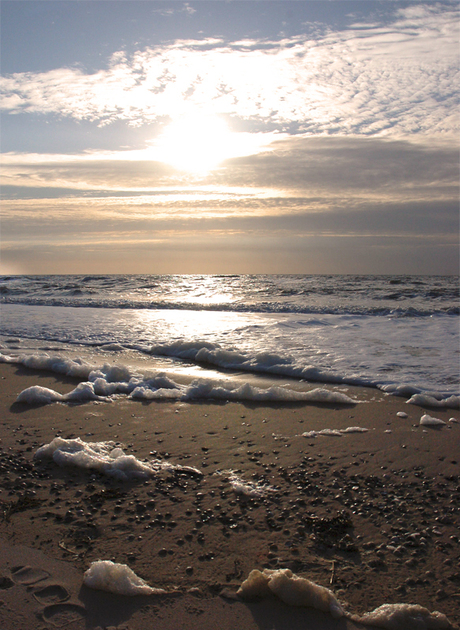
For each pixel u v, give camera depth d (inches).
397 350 325.1
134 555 102.6
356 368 275.9
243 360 290.5
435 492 133.0
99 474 143.6
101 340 374.3
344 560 102.3
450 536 111.3
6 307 641.6
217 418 196.4
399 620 83.0
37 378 257.8
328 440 172.4
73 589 90.6
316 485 137.4
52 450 156.3
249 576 91.8
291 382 252.7
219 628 82.4
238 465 151.3
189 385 237.3
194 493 132.0
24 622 81.7
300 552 104.7
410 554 104.4
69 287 1010.1
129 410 206.2
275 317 506.0
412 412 202.5
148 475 142.9
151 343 358.3
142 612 85.4
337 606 86.4
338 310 561.0
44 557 100.8
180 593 90.9
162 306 642.2
